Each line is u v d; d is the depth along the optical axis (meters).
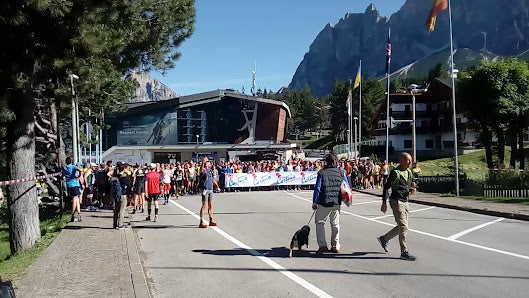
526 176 25.03
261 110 62.12
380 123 74.75
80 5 9.26
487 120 44.94
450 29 23.42
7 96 10.76
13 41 9.90
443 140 67.06
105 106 24.58
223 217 15.75
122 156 55.47
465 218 15.22
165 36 15.58
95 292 6.50
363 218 15.08
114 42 10.53
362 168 29.77
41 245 10.93
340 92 109.44
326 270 8.05
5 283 4.49
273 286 7.13
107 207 18.39
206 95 58.91
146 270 8.29
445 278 7.44
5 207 21.69
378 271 7.92
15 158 11.20
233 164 30.11
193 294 6.82
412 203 20.89
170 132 58.22
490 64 44.66
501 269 8.02
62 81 12.23
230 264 8.63
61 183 18.11
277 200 22.09
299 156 71.12
